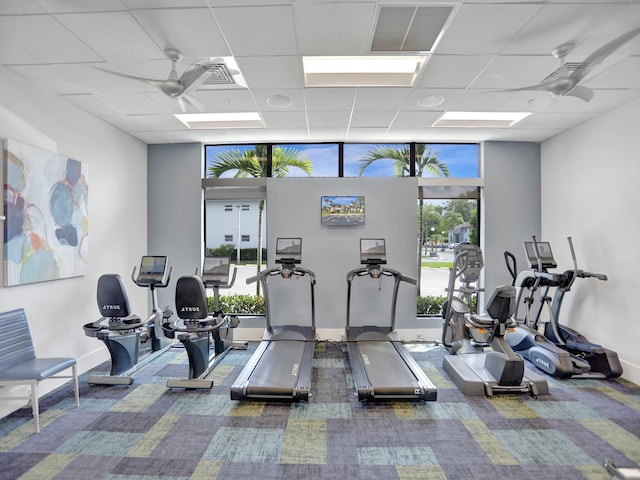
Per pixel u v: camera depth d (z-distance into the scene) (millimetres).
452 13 2357
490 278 5254
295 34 2609
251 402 3199
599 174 4164
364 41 2713
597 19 2416
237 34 2605
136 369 3918
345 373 3941
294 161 5469
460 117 4469
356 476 2199
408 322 5223
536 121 4430
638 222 3652
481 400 3244
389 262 5223
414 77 3344
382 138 5199
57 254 3529
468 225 5453
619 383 3617
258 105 3959
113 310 3602
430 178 5281
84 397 3291
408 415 2965
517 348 4383
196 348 3648
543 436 2641
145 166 5328
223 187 5422
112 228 4527
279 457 2387
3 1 2197
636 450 2461
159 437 2625
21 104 3209
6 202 2975
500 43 2723
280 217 5266
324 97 3750
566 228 4742
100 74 3203
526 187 5289
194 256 5336
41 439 2592
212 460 2354
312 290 4586
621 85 3385
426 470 2252
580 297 4438
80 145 3959
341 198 5188
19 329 2953
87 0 2201
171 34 2598
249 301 5480
